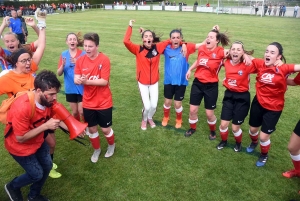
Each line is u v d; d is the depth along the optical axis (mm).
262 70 3525
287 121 5242
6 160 3975
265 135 3691
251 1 37344
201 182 3533
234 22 22516
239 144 4227
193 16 28406
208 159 4031
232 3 38969
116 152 4199
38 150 2908
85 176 3639
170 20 23750
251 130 4035
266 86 3531
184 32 16266
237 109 3939
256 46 12266
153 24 20609
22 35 11594
